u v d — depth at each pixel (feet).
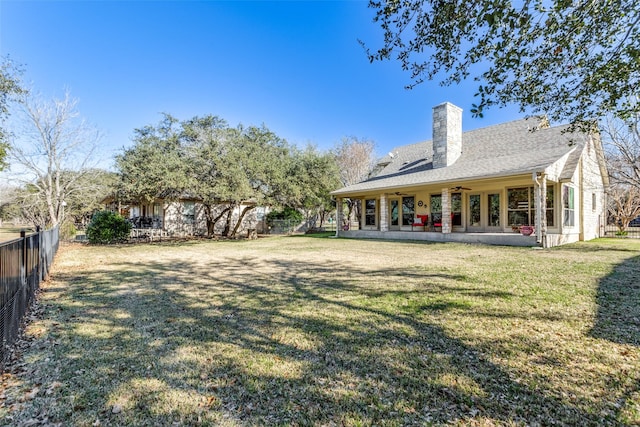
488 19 9.57
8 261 10.02
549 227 38.83
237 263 28.32
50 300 16.08
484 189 45.06
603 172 50.55
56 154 53.93
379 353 9.48
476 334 10.63
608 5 10.19
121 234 52.54
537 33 11.07
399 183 46.88
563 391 7.36
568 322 11.42
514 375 8.08
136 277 22.17
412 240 44.65
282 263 27.58
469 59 12.32
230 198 48.52
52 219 53.57
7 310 9.74
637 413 6.53
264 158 56.03
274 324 12.16
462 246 35.47
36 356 9.68
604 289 15.37
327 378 8.20
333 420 6.59
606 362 8.60
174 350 10.00
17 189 56.03
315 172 66.59
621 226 62.54
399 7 11.55
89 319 13.05
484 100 13.64
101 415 6.89
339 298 15.51
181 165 47.21
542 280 17.60
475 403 7.02
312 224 85.97
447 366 8.61
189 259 31.55
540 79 12.81
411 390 7.56
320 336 10.89
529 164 34.65
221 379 8.26
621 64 11.37
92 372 8.68
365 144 103.86
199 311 13.99
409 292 16.14
